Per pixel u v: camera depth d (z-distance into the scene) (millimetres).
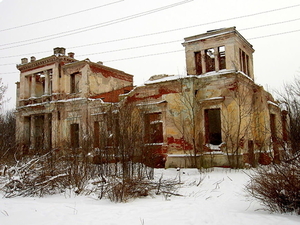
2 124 25906
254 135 20484
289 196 7254
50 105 27016
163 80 20391
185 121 19359
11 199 9930
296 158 7504
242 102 18719
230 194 10484
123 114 14320
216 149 18688
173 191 10977
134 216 7328
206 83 19641
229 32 19266
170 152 19703
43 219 7086
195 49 20672
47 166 12352
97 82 26891
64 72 27578
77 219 7066
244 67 21469
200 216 7242
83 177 11789
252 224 6430
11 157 16250
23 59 30984
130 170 12805
